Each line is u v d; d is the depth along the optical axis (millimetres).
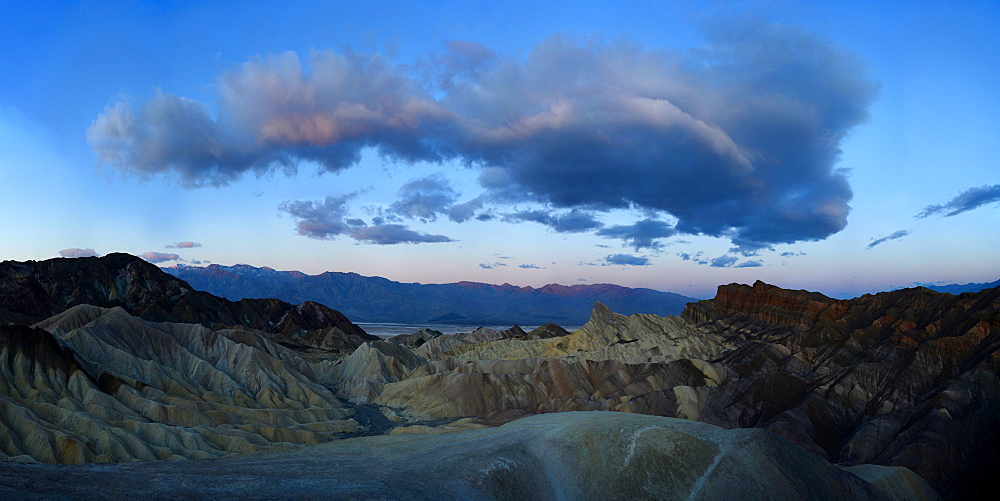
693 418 76312
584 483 28156
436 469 26922
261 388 87875
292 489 22578
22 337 64750
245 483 23016
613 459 29375
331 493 22297
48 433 52062
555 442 31188
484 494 25188
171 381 78312
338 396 109125
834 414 67938
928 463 52500
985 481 50656
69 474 21797
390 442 34656
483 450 29531
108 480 21578
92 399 63125
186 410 67812
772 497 27516
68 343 72250
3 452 48781
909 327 85312
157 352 88625
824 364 84500
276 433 68500
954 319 80688
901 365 73688
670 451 29734
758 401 73812
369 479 24797
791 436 63625
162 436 57906
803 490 28422
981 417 57719
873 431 61000
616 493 27500
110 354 78062
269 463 27766
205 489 21609
